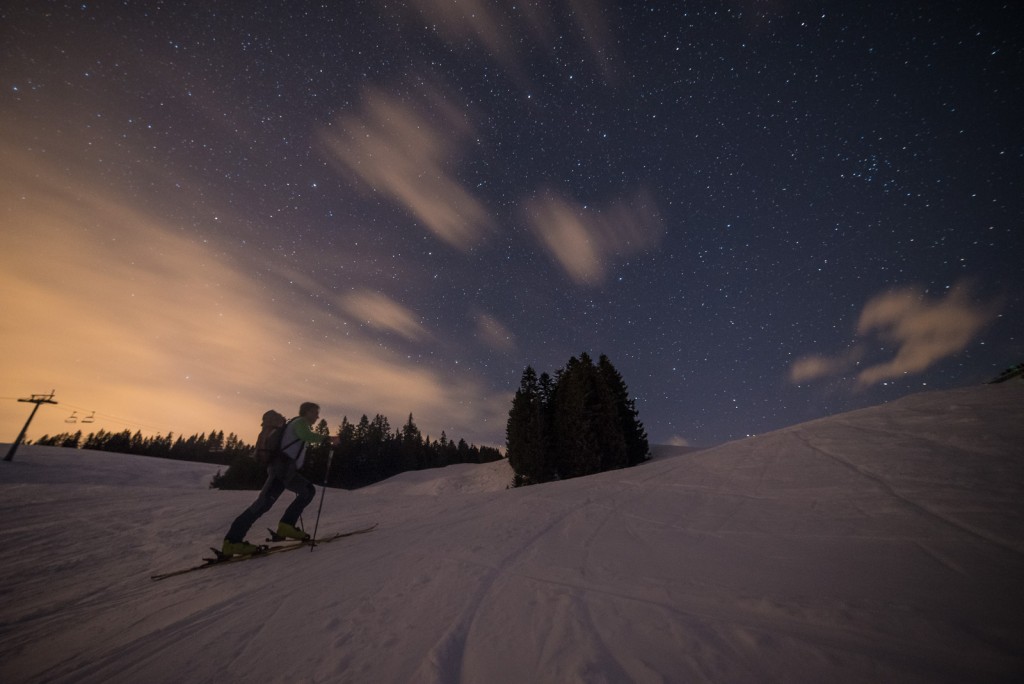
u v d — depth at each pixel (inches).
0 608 148.9
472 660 71.9
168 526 275.3
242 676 77.4
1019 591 75.4
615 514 174.4
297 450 207.5
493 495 295.7
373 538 196.4
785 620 74.2
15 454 1264.8
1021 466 138.1
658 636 72.7
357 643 85.4
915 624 68.4
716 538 127.9
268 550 193.0
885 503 134.6
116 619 125.4
